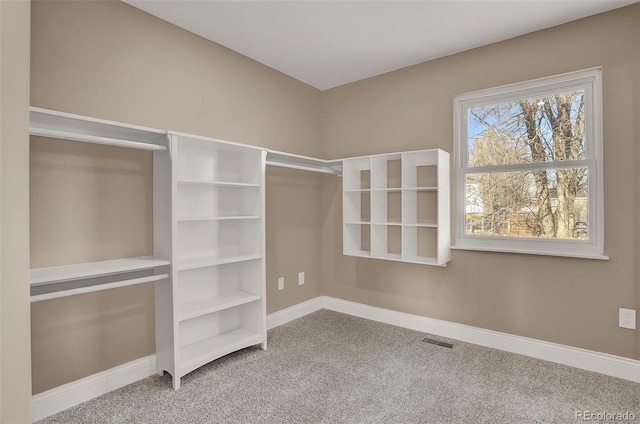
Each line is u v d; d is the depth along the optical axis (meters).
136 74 2.33
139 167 2.35
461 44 2.86
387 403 2.04
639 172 2.25
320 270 3.92
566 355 2.52
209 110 2.80
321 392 2.16
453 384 2.25
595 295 2.42
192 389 2.20
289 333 3.17
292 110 3.58
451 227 3.05
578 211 2.51
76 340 2.05
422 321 3.22
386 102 3.46
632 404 2.01
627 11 2.28
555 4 2.28
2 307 1.19
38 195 1.91
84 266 2.00
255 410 1.98
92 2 2.12
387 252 3.44
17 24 1.21
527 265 2.69
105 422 1.86
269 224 3.35
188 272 2.62
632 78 2.27
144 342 2.38
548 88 2.62
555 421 1.86
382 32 2.68
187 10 2.37
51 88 1.94
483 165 2.92
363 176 3.64
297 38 2.78
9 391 1.21
